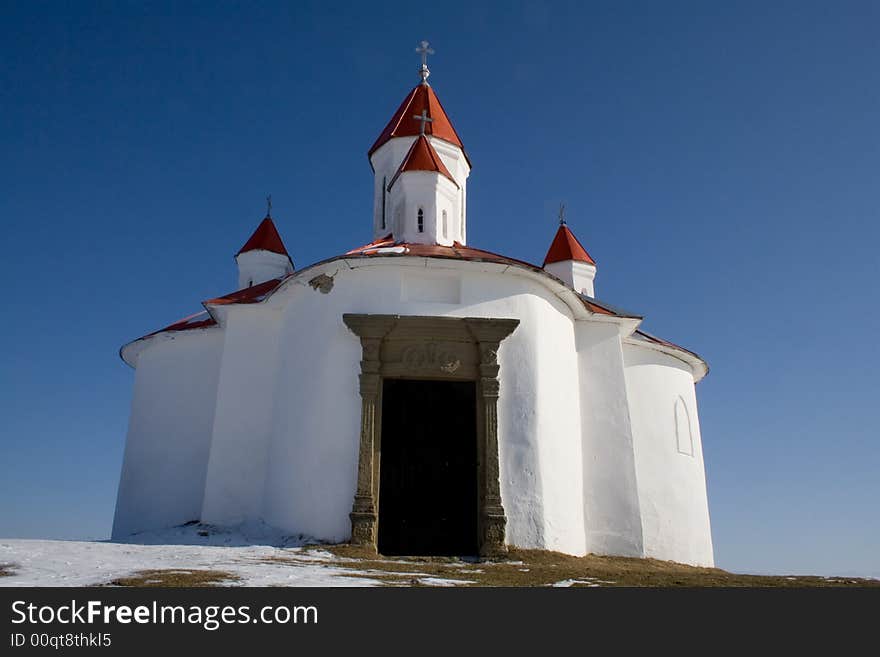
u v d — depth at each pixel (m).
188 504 20.53
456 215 23.73
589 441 18.86
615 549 18.06
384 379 16.95
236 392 19.12
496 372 16.55
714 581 12.52
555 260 27.95
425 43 27.06
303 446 16.84
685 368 23.31
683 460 21.92
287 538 16.23
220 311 20.34
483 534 15.45
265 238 26.72
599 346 19.70
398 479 17.56
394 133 25.05
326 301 17.53
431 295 17.23
